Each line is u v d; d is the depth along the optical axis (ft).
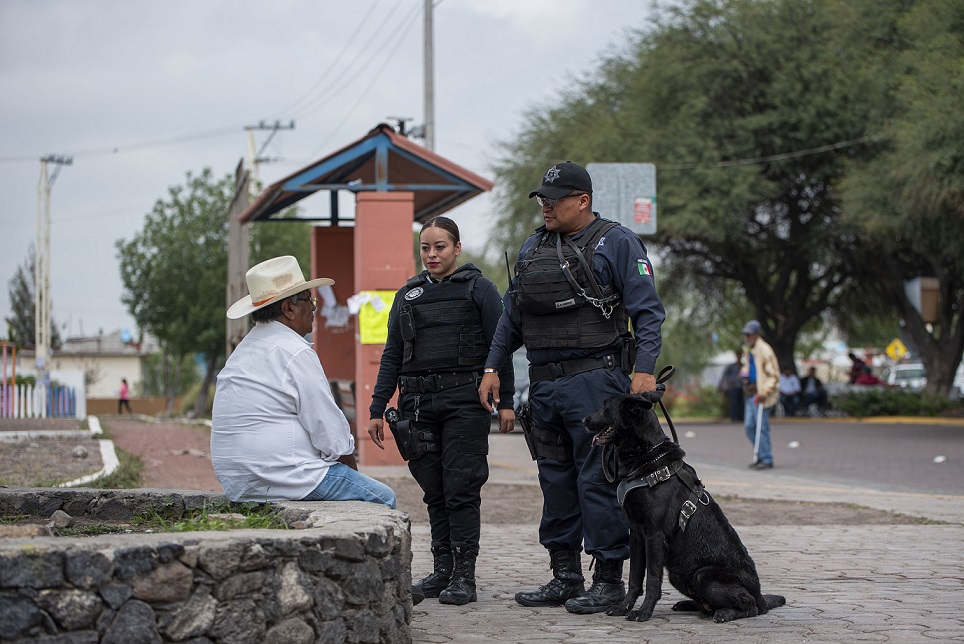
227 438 16.12
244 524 14.60
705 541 16.62
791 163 105.19
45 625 10.59
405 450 19.04
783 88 102.17
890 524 29.40
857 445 63.87
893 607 17.80
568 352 17.85
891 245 97.45
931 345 105.81
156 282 167.22
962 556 23.68
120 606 10.98
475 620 16.89
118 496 18.02
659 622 16.61
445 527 19.35
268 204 50.01
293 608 12.18
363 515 14.29
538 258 18.07
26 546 10.63
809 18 106.32
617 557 17.67
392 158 47.39
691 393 133.18
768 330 116.37
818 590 19.53
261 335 16.43
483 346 18.95
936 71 78.18
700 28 107.76
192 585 11.41
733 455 58.80
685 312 126.82
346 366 54.90
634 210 33.58
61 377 87.97
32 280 197.98
